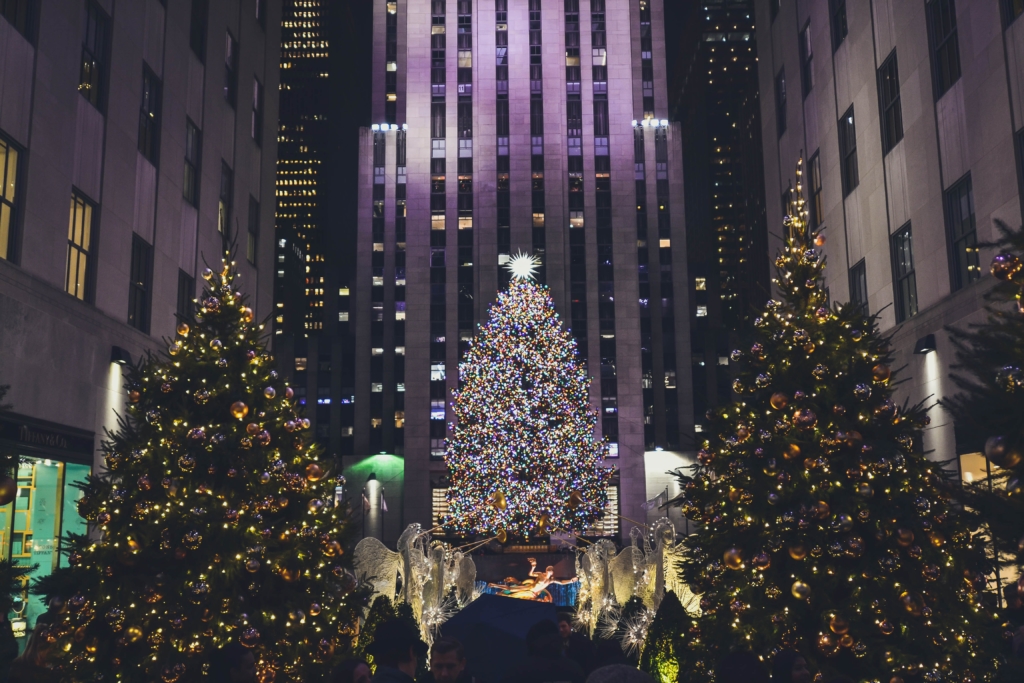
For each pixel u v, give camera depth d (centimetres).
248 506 969
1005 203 1762
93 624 915
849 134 2567
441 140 8550
